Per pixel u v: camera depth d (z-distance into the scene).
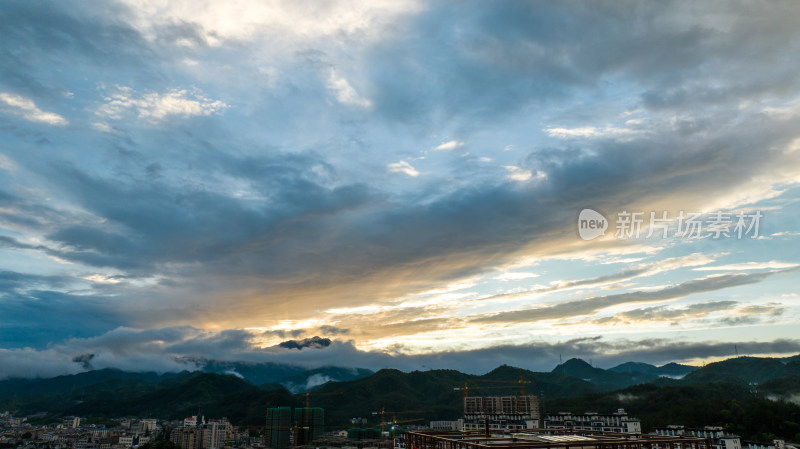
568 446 66.00
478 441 72.88
